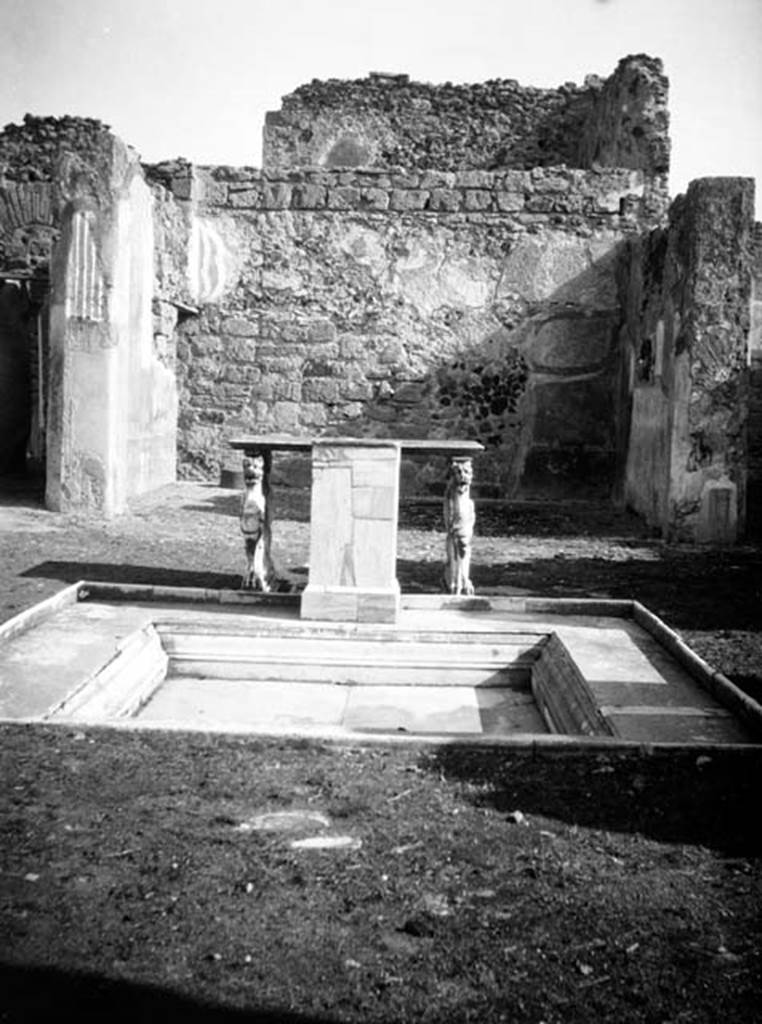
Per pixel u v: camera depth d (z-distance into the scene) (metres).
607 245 12.55
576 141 16.33
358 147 16.61
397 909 2.71
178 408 12.88
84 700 4.54
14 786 3.45
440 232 12.68
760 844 3.15
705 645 5.61
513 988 2.36
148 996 2.29
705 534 9.33
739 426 9.27
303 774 3.66
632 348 11.80
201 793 3.45
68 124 13.06
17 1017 2.21
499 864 2.98
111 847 3.03
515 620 5.95
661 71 13.39
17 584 6.71
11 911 2.64
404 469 12.77
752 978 2.42
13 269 13.15
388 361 12.76
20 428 12.64
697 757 3.86
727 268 9.16
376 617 5.76
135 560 7.68
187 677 5.59
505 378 12.70
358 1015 2.25
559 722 4.77
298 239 12.76
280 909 2.69
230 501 11.12
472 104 16.47
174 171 12.43
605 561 8.35
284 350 12.82
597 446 12.65
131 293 10.30
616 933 2.61
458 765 3.79
